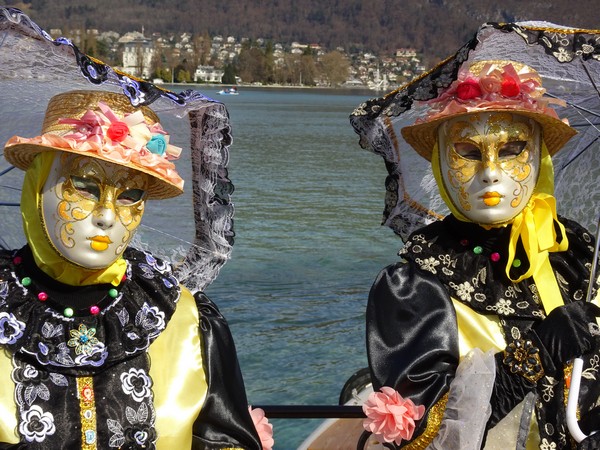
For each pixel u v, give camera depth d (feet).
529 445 11.89
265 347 28.94
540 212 12.20
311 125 148.66
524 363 11.82
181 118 11.43
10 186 11.23
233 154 93.76
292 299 34.60
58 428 9.75
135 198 10.13
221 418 10.59
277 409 13.42
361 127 13.39
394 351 11.84
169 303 10.59
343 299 34.78
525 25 11.97
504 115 11.91
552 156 13.96
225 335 10.90
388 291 12.14
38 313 10.02
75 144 9.68
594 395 11.96
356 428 14.32
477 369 11.50
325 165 85.35
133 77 10.10
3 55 9.89
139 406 10.12
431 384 11.55
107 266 10.13
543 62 12.92
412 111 13.30
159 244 11.84
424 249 12.39
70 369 9.91
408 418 11.30
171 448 10.27
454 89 12.30
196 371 10.61
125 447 9.95
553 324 11.78
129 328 10.28
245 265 40.22
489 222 12.05
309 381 26.11
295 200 61.21
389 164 13.70
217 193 11.62
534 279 12.25
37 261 10.07
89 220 9.89
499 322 12.06
